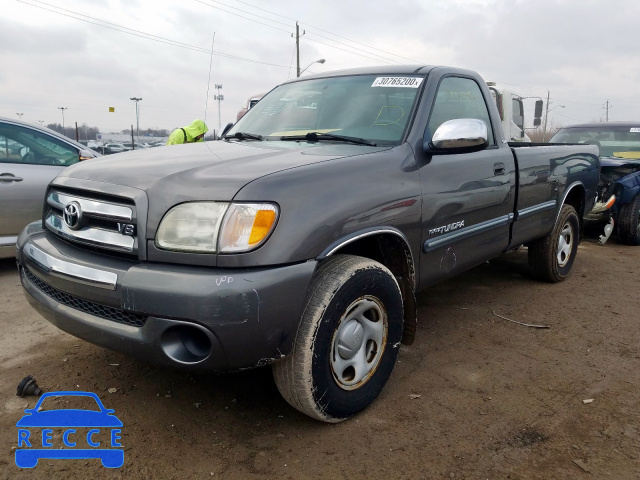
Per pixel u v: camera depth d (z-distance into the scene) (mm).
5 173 4914
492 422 2590
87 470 2193
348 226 2383
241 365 2135
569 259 5152
